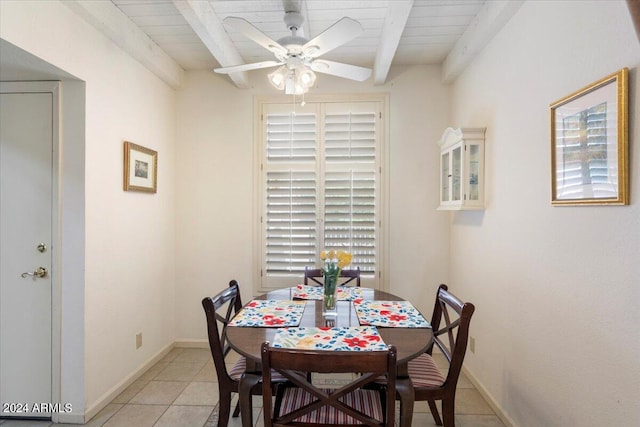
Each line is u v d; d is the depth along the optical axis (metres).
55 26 1.83
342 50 2.81
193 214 3.21
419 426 2.04
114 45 2.33
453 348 1.76
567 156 1.48
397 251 3.12
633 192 1.17
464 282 2.72
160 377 2.63
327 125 3.14
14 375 2.10
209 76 3.19
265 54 2.89
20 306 2.08
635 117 1.16
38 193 2.07
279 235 3.18
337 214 3.14
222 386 1.70
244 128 3.19
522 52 1.89
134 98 2.57
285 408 1.44
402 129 3.11
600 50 1.31
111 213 2.31
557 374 1.57
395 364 1.14
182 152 3.21
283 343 1.40
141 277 2.67
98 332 2.19
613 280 1.25
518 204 1.92
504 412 2.06
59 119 2.06
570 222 1.48
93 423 2.06
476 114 2.52
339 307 1.93
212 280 3.21
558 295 1.57
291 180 3.16
